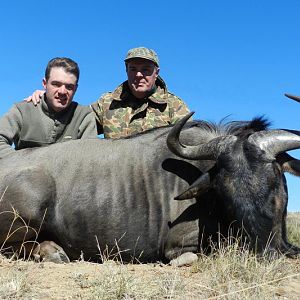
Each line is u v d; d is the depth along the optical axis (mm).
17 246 1837
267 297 1294
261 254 1626
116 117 2484
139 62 2426
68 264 1679
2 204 1813
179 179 1863
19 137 2143
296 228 3094
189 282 1422
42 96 2172
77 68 2172
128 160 1879
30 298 1281
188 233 1810
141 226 1829
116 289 1314
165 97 2529
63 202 1829
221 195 1724
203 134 1923
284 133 1743
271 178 1672
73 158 1876
